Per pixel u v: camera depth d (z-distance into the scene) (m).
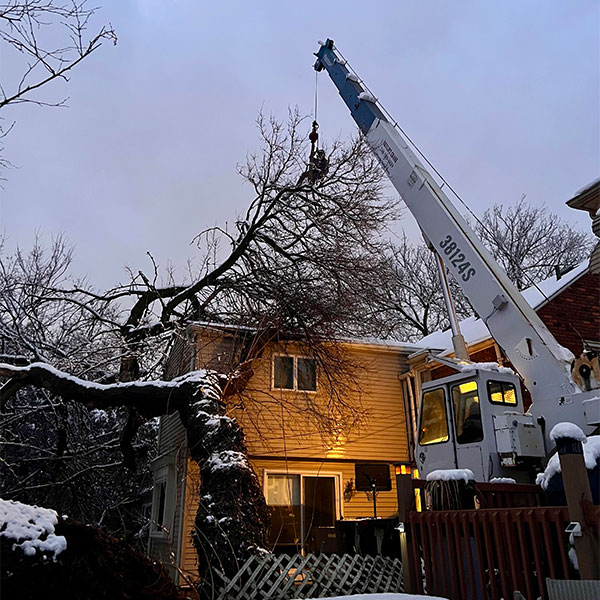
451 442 7.71
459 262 8.28
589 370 6.67
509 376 7.84
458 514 5.05
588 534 3.71
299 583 6.35
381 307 14.59
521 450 6.75
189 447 9.44
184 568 11.44
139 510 17.91
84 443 15.47
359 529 10.38
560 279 14.12
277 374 13.86
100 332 12.65
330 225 13.98
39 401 14.33
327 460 13.48
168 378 15.25
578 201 9.10
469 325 15.93
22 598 3.08
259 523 7.80
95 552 3.56
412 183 9.18
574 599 3.34
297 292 13.16
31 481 14.51
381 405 14.58
